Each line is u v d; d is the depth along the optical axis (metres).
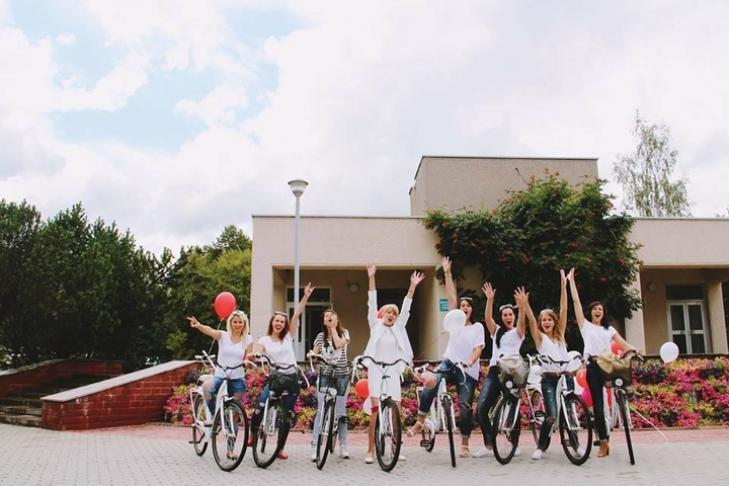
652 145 32.56
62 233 18.14
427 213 19.08
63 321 17.62
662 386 13.08
